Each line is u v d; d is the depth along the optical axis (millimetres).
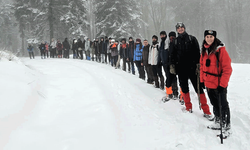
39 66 9008
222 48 2781
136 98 4473
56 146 2521
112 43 10125
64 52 15898
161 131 2955
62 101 4055
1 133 2578
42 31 23234
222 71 2805
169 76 4344
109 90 4871
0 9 38062
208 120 3340
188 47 3520
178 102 4336
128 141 2695
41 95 4168
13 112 3111
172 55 3762
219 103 2717
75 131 2891
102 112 3502
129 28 21969
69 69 7898
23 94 3783
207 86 2945
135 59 7520
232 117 3426
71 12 20828
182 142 2561
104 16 21609
